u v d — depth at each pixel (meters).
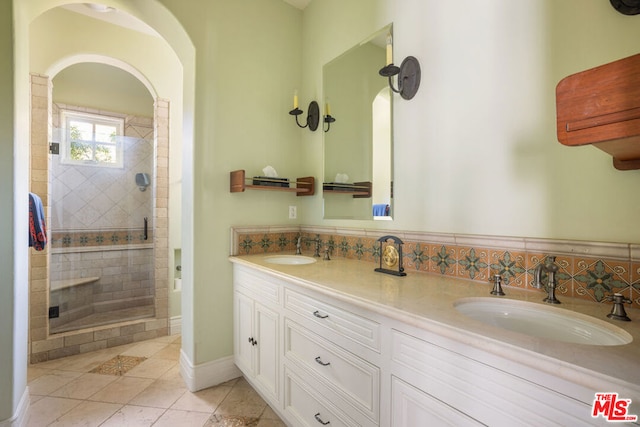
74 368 2.31
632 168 0.96
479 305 1.12
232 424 1.69
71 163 2.84
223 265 2.14
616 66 0.67
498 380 0.75
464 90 1.40
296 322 1.51
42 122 2.45
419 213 1.60
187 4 1.99
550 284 1.06
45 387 2.04
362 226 1.95
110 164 3.04
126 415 1.76
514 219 1.24
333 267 1.73
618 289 1.00
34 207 2.00
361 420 1.14
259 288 1.84
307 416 1.43
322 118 2.31
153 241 3.06
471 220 1.38
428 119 1.56
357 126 1.99
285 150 2.45
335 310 1.27
